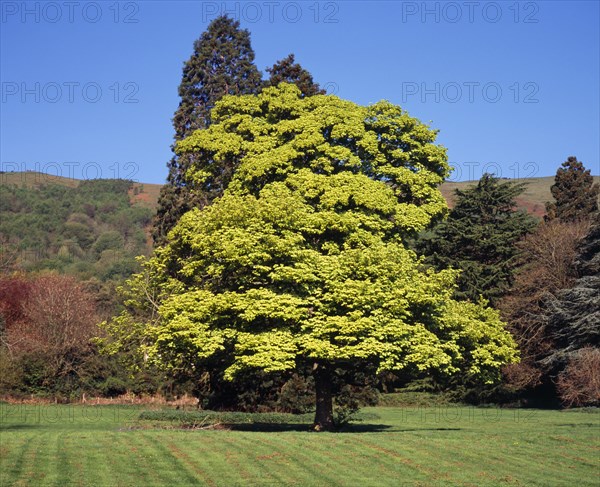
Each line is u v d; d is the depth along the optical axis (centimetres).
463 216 5666
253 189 3084
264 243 2562
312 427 2819
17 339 4944
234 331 2502
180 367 3006
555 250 5222
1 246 7981
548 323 4856
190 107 5159
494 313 2916
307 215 2662
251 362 2366
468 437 2392
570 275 5153
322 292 2547
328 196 2764
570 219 6244
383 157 3084
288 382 3919
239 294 2527
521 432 2577
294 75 5253
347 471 1916
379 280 2497
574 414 4169
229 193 3127
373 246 2612
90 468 1822
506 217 5697
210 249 2608
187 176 3516
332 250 2669
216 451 2038
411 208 3003
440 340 2689
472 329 2702
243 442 2158
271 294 2469
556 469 2052
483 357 2789
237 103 3419
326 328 2422
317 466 1944
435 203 3117
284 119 3341
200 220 2758
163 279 3088
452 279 2798
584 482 1936
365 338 2430
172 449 2038
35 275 7575
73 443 2062
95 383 4853
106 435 2231
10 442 2050
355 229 2733
